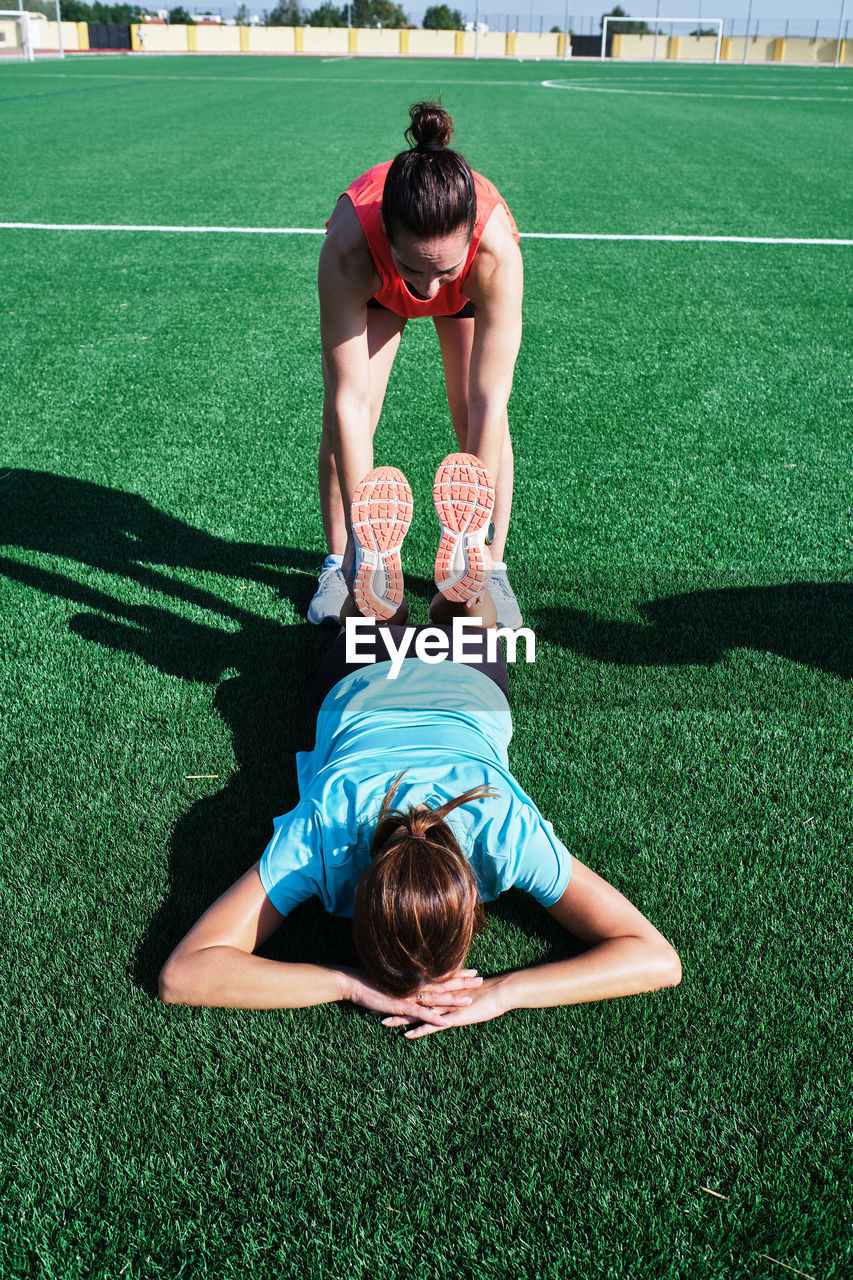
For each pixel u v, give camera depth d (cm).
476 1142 153
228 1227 142
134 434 436
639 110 1864
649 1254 138
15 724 247
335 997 167
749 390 492
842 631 291
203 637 288
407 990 155
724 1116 156
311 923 191
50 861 204
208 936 167
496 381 245
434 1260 138
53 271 689
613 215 888
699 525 355
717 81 2953
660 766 233
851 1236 140
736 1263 137
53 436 432
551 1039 168
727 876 201
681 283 676
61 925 189
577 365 524
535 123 1592
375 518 212
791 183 1062
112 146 1267
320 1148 152
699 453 418
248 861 205
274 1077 162
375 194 213
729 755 237
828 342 564
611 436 435
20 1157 150
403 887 147
